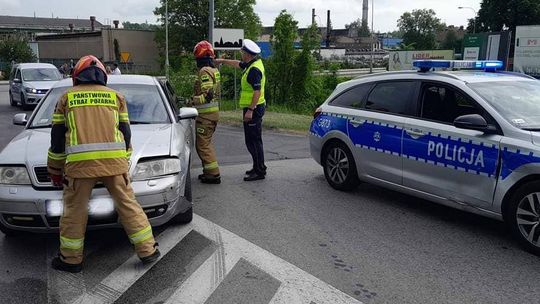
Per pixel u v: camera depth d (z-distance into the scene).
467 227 5.50
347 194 6.80
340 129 6.75
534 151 4.58
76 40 74.31
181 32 69.94
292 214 5.92
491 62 6.20
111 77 6.64
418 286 4.10
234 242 5.01
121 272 4.35
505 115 5.00
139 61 74.31
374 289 4.04
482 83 5.51
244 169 8.38
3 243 5.03
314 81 22.03
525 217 4.72
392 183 6.07
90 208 4.35
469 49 32.56
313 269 4.40
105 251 4.80
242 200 6.50
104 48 71.00
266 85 21.42
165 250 4.81
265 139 11.66
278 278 4.22
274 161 9.12
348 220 5.71
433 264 4.53
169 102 6.32
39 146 4.85
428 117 5.66
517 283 4.17
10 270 4.41
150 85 6.45
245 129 7.44
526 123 4.91
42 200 4.40
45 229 4.48
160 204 4.66
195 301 3.84
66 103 4.09
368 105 6.48
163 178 4.71
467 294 3.98
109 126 4.12
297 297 3.90
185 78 17.64
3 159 4.62
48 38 77.69
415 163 5.70
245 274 4.29
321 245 4.95
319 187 7.17
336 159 6.95
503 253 4.79
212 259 4.60
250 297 3.90
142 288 4.05
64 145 4.17
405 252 4.80
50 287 4.08
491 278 4.26
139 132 5.31
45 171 4.46
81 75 4.18
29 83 19.67
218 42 14.59
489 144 4.93
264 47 22.81
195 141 7.57
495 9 68.06
